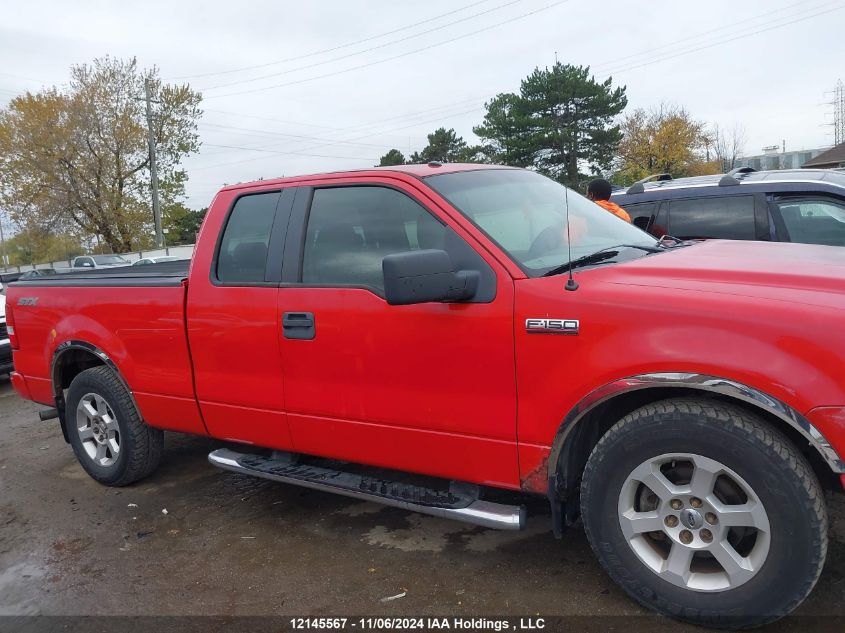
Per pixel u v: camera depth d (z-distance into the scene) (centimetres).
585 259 315
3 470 552
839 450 232
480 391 303
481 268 304
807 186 568
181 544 391
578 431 295
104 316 453
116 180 4319
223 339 388
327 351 346
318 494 451
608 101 4641
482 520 307
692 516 265
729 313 250
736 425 249
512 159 4681
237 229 396
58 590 350
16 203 4234
